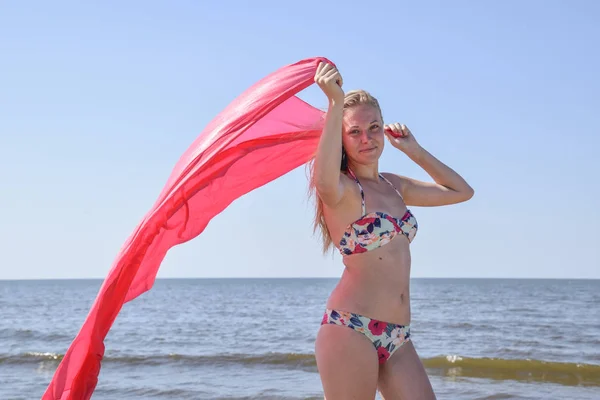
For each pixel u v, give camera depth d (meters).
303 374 12.91
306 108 4.08
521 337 20.50
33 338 21.34
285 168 4.13
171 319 30.70
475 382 11.74
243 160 3.98
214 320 30.06
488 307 38.06
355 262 3.67
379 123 3.79
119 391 10.92
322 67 3.52
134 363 14.53
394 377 3.65
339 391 3.56
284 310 38.06
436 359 14.04
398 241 3.70
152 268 3.93
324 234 3.95
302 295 63.88
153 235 3.60
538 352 16.66
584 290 74.38
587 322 26.53
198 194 3.91
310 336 22.28
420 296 55.81
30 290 92.56
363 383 3.55
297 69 3.71
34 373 13.09
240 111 3.70
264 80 3.78
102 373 13.20
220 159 3.78
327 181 3.46
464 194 4.26
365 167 3.83
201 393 10.64
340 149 3.47
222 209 4.02
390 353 3.65
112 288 3.58
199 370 13.55
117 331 24.30
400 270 3.68
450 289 81.06
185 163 3.73
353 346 3.55
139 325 27.19
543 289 80.12
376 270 3.64
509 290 75.50
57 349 18.14
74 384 3.57
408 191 4.18
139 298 57.06
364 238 3.62
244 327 26.09
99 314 3.58
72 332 23.39
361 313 3.58
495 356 15.82
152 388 11.15
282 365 14.20
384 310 3.61
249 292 73.62
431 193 4.22
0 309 40.66
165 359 15.01
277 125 3.99
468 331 22.55
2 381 12.00
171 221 3.87
